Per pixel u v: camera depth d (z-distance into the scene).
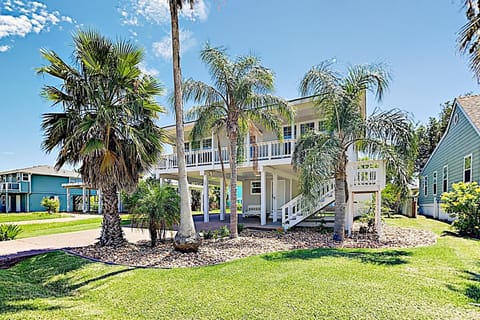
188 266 6.72
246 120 11.15
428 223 14.50
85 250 8.33
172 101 10.35
